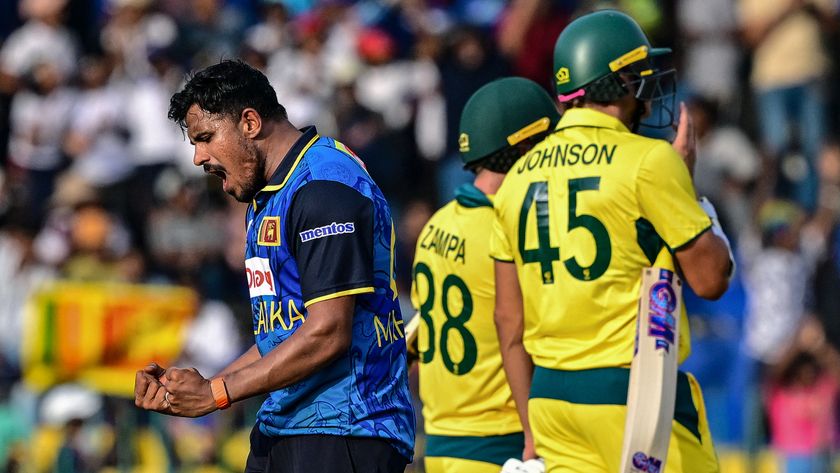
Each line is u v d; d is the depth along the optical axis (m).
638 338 15.01
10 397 32.84
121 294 31.80
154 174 40.00
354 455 14.16
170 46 41.16
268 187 14.33
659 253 15.27
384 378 14.39
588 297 15.34
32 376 31.12
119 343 31.34
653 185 15.05
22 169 42.19
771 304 34.72
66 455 29.92
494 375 17.42
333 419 14.17
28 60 43.62
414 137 39.41
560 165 15.71
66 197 38.28
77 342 31.23
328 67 39.84
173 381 13.79
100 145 40.72
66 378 31.12
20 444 31.17
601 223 15.30
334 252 13.84
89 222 36.56
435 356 17.86
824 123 40.56
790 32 40.53
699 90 41.06
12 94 43.53
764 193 39.25
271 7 40.41
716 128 40.47
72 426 30.52
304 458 14.25
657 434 14.77
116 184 39.41
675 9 41.53
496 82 17.89
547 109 17.83
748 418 29.59
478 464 17.52
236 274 35.84
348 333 13.86
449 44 37.69
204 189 37.72
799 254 35.50
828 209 38.22
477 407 17.55
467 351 17.48
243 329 33.94
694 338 33.59
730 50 41.56
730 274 15.40
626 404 15.20
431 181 38.94
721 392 31.34
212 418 29.97
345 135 38.72
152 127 40.53
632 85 15.88
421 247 18.20
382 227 14.39
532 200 15.88
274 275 14.30
